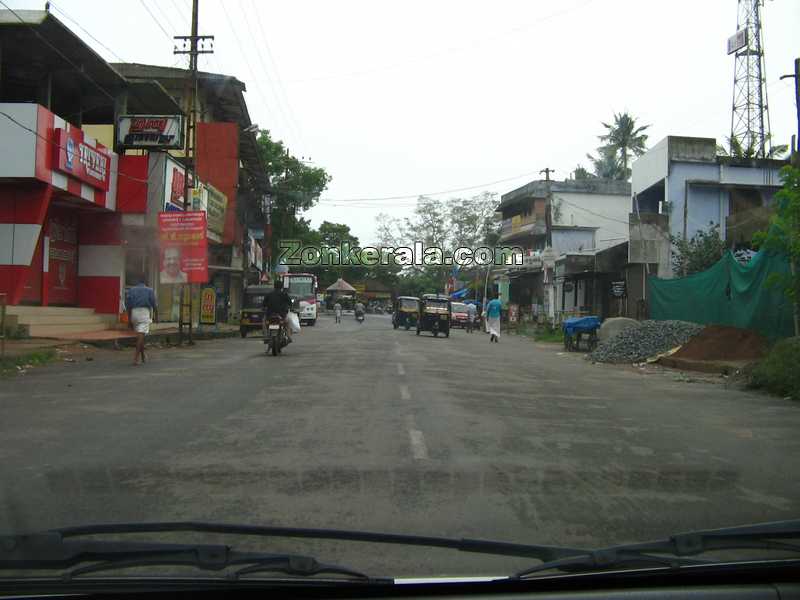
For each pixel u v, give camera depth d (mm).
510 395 12352
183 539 4730
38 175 19391
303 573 3375
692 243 28859
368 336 31344
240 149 41406
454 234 66812
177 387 12383
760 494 6211
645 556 3561
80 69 22875
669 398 12773
